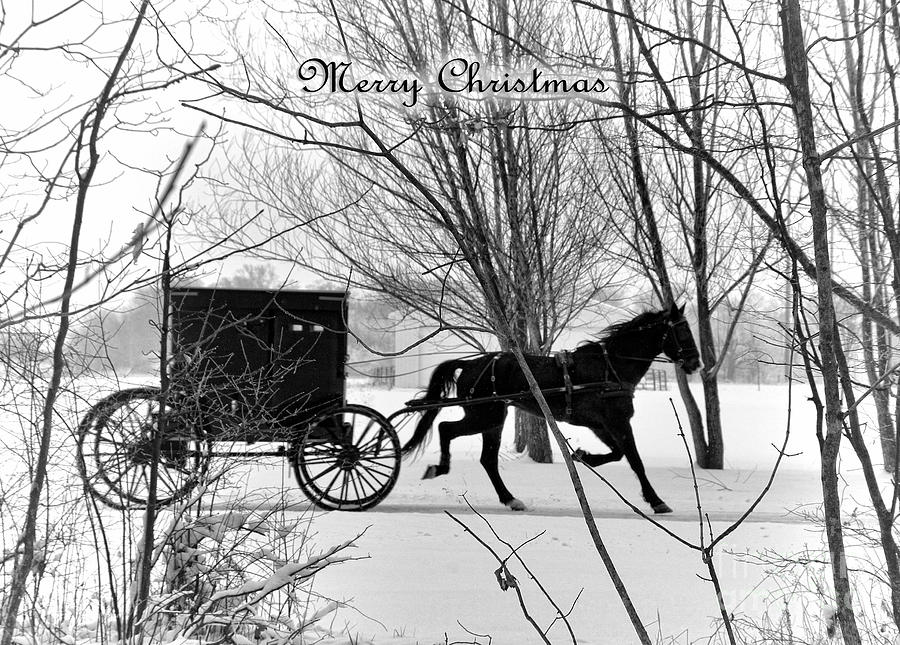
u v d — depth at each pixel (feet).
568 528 26.86
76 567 16.39
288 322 28.12
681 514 30.83
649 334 32.94
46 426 9.52
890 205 14.15
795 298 10.02
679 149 11.60
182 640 13.17
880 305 19.80
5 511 15.08
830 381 9.76
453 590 18.70
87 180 8.71
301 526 24.70
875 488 11.02
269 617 14.19
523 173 42.83
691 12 35.40
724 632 16.05
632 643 15.29
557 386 32.35
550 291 45.11
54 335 12.75
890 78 14.34
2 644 9.93
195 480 15.69
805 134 9.96
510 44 30.83
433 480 39.37
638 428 74.28
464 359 32.99
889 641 15.11
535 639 15.38
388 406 76.84
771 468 46.98
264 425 22.68
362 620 16.33
